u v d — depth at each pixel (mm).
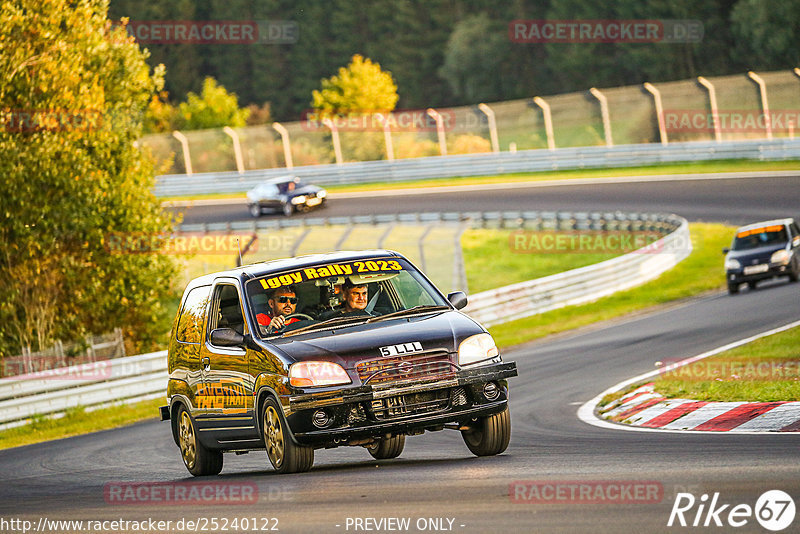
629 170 140375
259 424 24094
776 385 30734
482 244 113312
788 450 20750
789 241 72188
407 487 19906
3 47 67938
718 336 50281
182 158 181375
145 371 61531
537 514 16188
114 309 78062
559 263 104812
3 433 54719
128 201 75875
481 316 73188
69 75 70312
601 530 14711
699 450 22109
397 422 22266
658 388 34281
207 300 27125
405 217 124688
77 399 58219
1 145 66500
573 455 23078
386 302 25391
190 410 27328
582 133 180375
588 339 60219
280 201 138750
